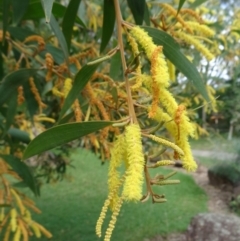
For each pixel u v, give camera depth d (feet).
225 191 7.62
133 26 0.84
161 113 0.75
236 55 2.98
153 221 5.79
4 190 1.57
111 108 0.98
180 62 1.08
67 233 5.33
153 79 0.71
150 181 0.70
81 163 10.28
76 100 1.03
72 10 1.21
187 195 7.26
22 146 2.11
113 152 0.72
